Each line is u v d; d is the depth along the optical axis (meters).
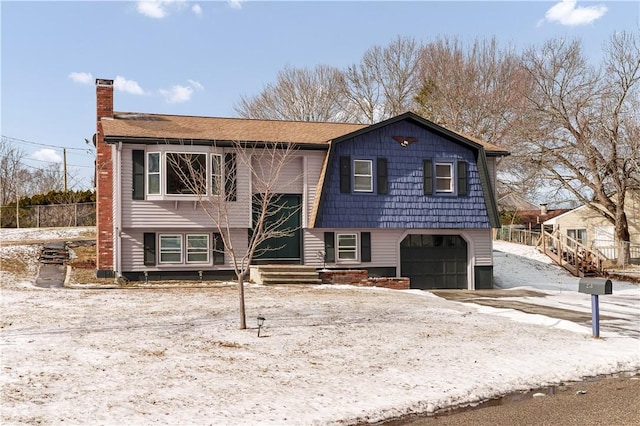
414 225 25.25
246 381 9.49
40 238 32.41
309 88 53.38
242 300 13.53
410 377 10.09
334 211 24.25
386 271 25.36
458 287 26.45
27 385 8.75
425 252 26.11
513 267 32.25
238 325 13.84
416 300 19.22
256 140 23.17
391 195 25.08
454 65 48.88
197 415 7.80
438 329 14.25
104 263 23.14
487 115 47.19
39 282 21.72
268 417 7.87
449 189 26.00
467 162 26.20
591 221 44.97
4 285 20.64
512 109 44.66
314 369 10.38
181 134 23.02
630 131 36.00
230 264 23.62
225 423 7.56
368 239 25.17
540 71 38.94
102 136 23.86
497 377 10.31
